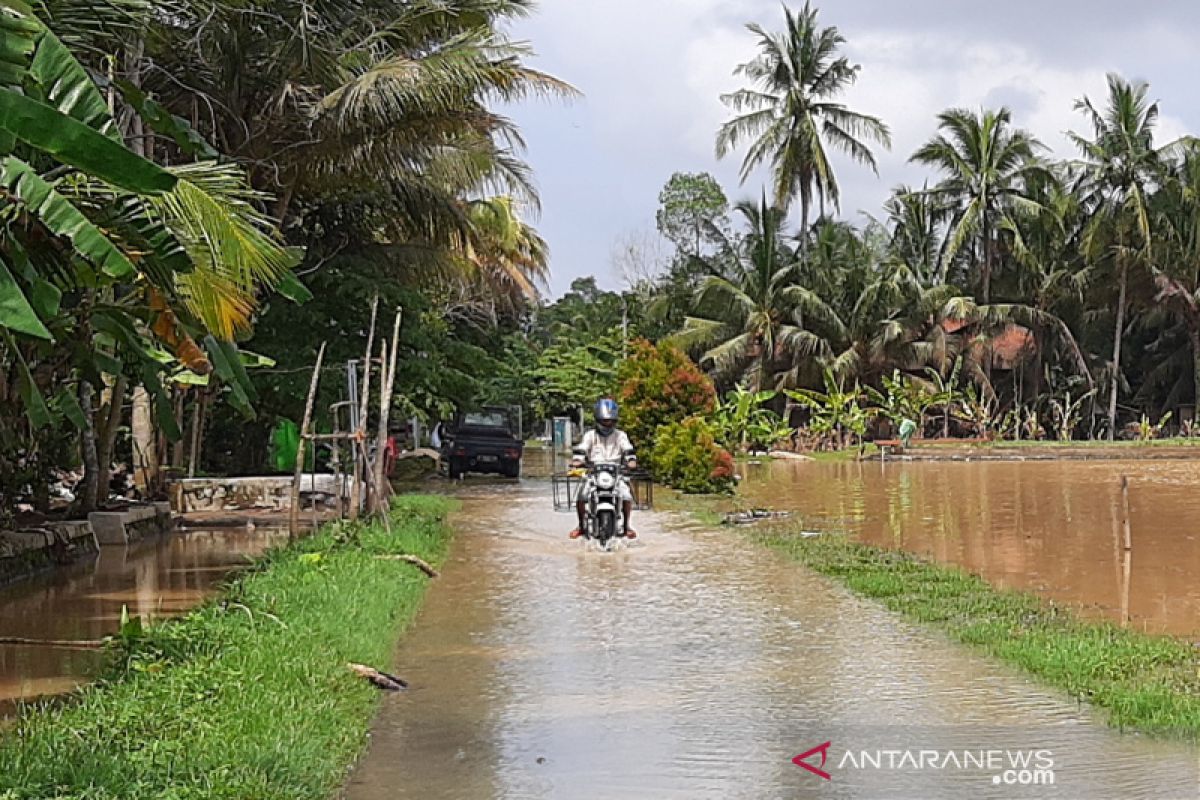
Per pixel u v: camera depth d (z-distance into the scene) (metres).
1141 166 42.94
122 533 14.05
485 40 19.52
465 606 9.85
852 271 42.50
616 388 26.52
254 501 17.45
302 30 16.31
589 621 9.15
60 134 4.99
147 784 4.79
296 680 6.59
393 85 16.81
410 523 14.63
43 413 7.15
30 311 5.23
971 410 41.53
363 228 22.05
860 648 8.05
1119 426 48.16
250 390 8.80
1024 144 44.28
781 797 5.16
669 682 7.16
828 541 13.95
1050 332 46.91
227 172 7.51
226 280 7.64
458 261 23.25
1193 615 9.36
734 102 42.72
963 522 16.61
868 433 42.34
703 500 20.44
